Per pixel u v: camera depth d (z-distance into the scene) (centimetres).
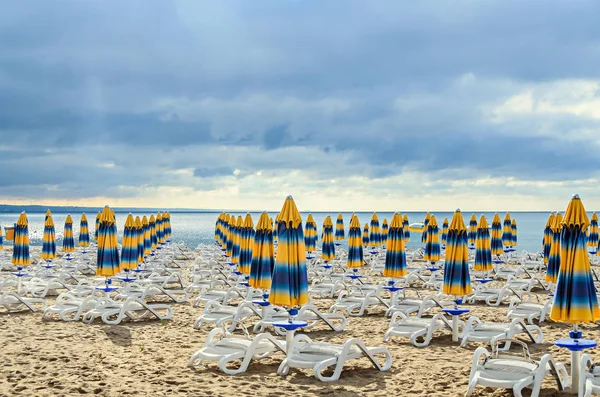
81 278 1563
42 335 841
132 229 1209
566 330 918
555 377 563
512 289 1273
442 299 1238
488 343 818
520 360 564
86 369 644
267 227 777
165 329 906
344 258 2247
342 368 669
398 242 1055
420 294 1395
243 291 1262
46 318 987
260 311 984
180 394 554
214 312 935
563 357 727
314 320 976
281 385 595
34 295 1261
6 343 779
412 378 627
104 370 639
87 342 797
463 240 805
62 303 1012
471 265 1997
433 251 1448
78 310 977
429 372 652
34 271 1664
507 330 768
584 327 947
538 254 2405
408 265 1984
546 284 1423
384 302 1090
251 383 596
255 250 780
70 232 1828
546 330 919
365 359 716
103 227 1036
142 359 698
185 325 944
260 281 766
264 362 695
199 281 1358
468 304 1232
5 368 642
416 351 764
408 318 851
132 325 940
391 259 1055
